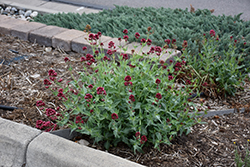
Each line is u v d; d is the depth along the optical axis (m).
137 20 5.25
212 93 3.32
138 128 2.31
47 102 3.04
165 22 5.09
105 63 2.68
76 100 2.42
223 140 2.63
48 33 4.43
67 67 3.75
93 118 2.35
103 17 5.43
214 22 5.03
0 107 2.92
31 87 3.29
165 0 8.18
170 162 2.35
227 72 3.29
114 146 2.50
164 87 2.57
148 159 2.37
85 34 4.47
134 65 2.42
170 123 2.38
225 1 8.03
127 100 2.29
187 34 4.39
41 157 2.13
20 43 4.36
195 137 2.66
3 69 3.59
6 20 4.99
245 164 2.28
